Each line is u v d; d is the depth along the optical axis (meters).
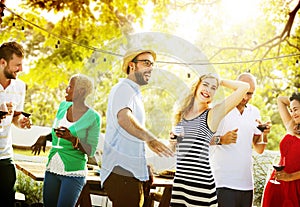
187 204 3.29
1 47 3.72
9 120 3.76
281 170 3.76
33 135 5.90
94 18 7.15
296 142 3.86
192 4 7.75
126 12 7.18
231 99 3.44
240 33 8.70
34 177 4.00
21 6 7.16
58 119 3.74
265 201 3.96
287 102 4.10
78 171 3.66
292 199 3.80
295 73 8.80
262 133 4.08
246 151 3.94
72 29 7.21
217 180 3.88
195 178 3.25
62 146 3.67
